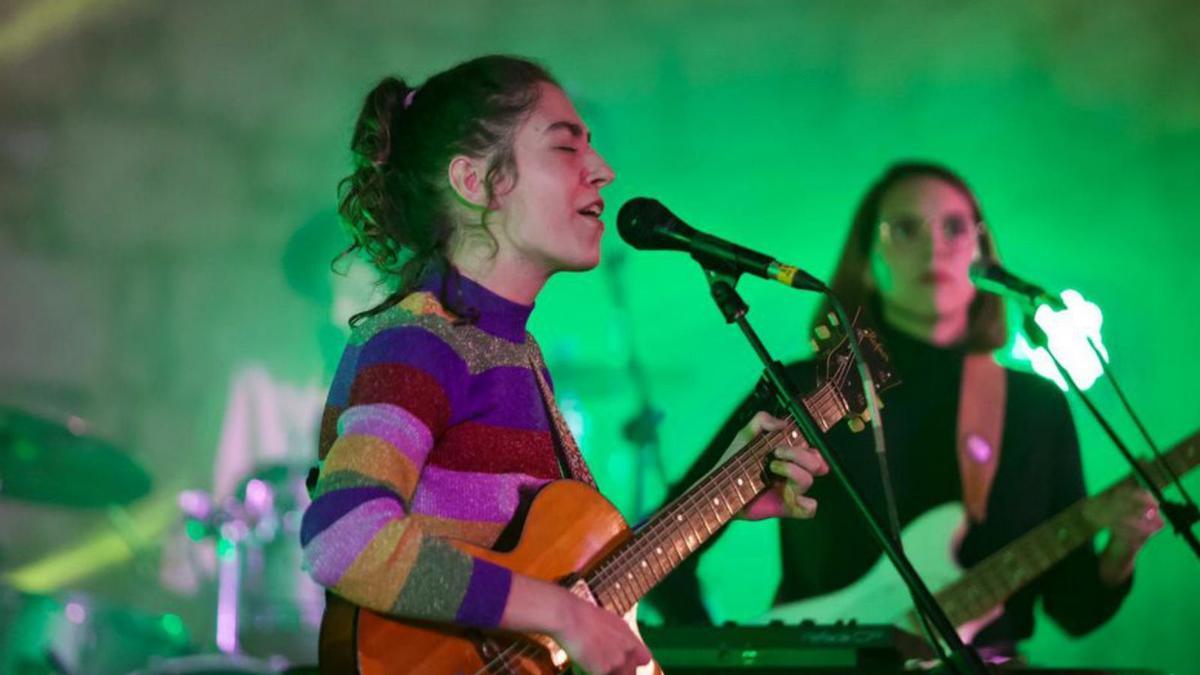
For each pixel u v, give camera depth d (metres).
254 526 10.09
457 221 4.16
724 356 11.01
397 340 3.84
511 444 4.04
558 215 4.12
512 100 4.15
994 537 7.59
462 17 11.73
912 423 7.75
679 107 11.48
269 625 9.74
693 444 10.85
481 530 3.91
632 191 11.42
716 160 11.42
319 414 11.84
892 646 5.11
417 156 4.19
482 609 3.62
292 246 10.88
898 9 11.39
